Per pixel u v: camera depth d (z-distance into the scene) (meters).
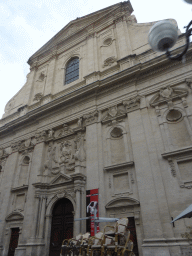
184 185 10.98
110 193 13.06
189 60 14.16
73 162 15.84
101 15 22.97
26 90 24.88
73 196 14.29
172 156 11.97
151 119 13.89
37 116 20.16
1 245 16.12
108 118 15.77
